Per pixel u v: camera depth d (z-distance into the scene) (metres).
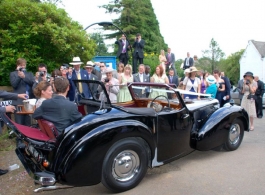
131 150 3.55
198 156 5.07
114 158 3.41
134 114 3.63
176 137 4.21
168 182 3.92
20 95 4.85
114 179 3.44
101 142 3.20
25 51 7.48
